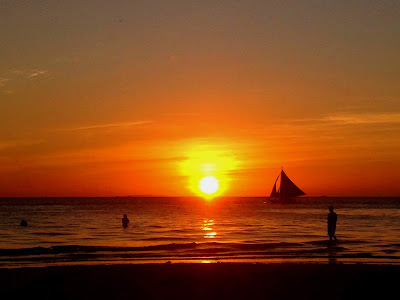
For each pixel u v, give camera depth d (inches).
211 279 641.6
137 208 4891.7
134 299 539.8
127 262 891.4
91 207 5290.4
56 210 4239.7
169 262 829.2
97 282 619.8
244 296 554.9
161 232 1669.5
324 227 1930.4
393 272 698.2
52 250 1066.1
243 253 1006.4
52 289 580.4
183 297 548.4
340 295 564.7
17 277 645.3
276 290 583.5
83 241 1330.0
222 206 5816.9
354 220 2581.2
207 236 1480.1
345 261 879.1
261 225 2071.9
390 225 2086.6
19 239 1408.7
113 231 1733.5
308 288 594.9
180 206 5841.5
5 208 4854.8
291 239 1347.2
